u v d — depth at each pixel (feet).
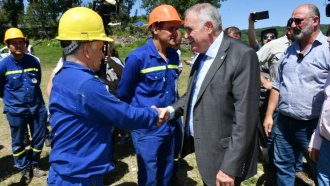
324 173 8.87
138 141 11.12
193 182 14.43
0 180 14.89
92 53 6.97
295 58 10.91
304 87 10.68
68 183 6.96
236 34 15.10
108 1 13.51
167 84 11.27
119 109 6.91
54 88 7.04
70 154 6.91
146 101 11.10
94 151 7.00
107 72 14.17
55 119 6.98
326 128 8.49
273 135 13.15
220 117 7.84
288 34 13.97
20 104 13.92
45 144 18.94
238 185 8.17
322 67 10.35
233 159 7.48
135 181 14.60
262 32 18.03
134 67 10.91
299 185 13.91
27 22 136.05
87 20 6.83
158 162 11.70
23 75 13.89
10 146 18.88
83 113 6.71
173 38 10.91
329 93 8.63
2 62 13.87
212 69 7.80
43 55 82.28
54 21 135.85
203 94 7.94
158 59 11.00
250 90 7.43
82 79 6.67
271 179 13.48
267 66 14.93
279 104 11.60
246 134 7.45
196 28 7.82
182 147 9.23
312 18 10.22
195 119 8.15
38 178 14.93
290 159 11.72
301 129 11.07
